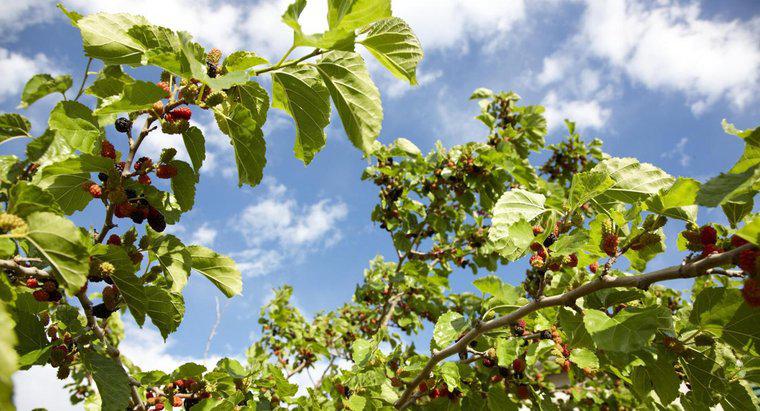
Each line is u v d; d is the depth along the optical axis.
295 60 0.44
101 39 0.44
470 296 1.40
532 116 1.35
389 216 1.30
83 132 0.50
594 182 0.56
